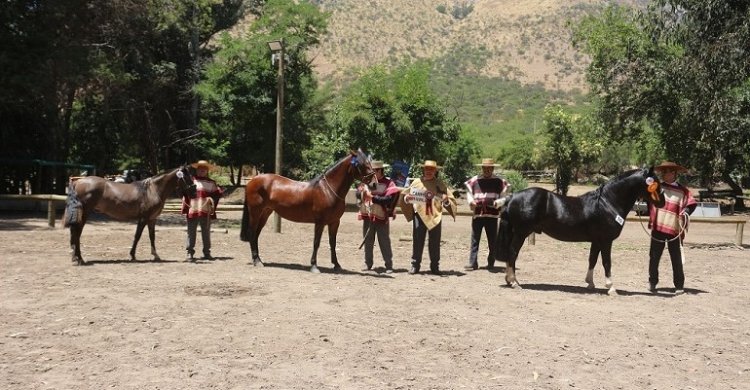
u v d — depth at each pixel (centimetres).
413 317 777
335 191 1093
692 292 1021
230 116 3550
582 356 634
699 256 1518
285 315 766
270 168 3753
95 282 952
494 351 641
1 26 2119
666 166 1012
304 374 554
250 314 768
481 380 552
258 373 554
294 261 1252
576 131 4794
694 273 1241
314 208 1097
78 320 718
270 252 1380
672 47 2962
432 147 3278
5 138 2655
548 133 4897
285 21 3438
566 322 778
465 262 1327
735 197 3603
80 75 2245
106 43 2723
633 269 1281
